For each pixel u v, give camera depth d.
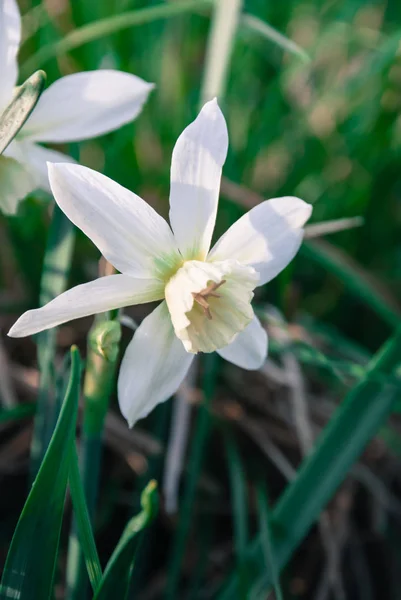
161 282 0.25
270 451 0.36
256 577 0.28
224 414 0.37
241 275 0.25
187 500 0.31
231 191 0.36
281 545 0.28
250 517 0.36
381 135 0.44
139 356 0.24
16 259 0.38
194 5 0.33
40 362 0.27
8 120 0.24
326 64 0.52
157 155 0.44
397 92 0.43
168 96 0.46
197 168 0.24
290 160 0.47
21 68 0.35
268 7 0.47
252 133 0.44
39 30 0.39
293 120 0.48
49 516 0.22
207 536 0.35
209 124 0.24
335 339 0.38
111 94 0.26
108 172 0.37
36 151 0.26
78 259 0.40
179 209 0.24
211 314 0.25
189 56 0.49
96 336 0.23
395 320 0.36
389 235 0.45
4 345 0.38
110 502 0.35
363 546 0.37
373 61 0.46
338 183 0.46
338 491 0.37
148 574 0.35
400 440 0.36
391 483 0.38
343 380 0.32
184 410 0.34
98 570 0.23
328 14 0.53
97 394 0.24
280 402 0.38
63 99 0.26
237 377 0.38
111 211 0.24
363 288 0.37
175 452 0.33
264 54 0.49
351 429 0.28
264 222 0.25
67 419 0.22
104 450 0.36
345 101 0.48
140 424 0.36
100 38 0.41
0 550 0.33
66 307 0.23
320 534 0.36
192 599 0.32
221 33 0.34
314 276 0.45
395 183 0.44
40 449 0.27
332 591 0.35
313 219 0.45
